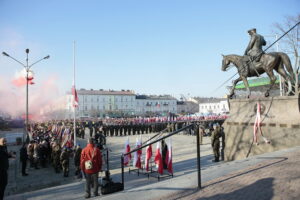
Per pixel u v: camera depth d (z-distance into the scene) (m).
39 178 11.57
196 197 3.99
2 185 6.57
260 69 10.16
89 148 6.93
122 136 31.05
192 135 30.14
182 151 16.70
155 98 124.62
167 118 36.19
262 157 6.57
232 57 11.20
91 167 6.80
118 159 14.99
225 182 4.62
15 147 24.62
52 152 13.28
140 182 8.80
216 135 11.33
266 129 8.98
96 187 6.96
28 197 7.95
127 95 118.81
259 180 4.50
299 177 4.42
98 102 112.94
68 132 18.27
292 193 3.75
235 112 10.54
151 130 34.47
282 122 8.53
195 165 11.02
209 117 37.50
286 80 9.70
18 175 12.22
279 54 9.75
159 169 9.36
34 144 14.20
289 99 8.57
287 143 8.33
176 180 5.23
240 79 11.10
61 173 12.53
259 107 9.44
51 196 7.90
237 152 10.09
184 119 36.69
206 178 5.07
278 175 4.67
